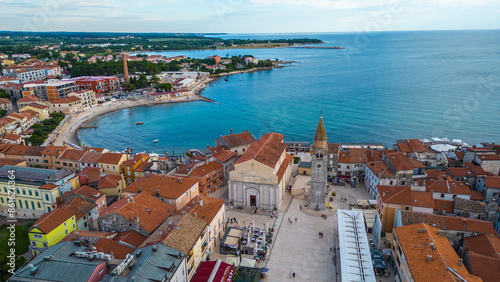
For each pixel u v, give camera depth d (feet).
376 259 273.13
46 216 296.10
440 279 205.87
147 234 280.10
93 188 393.29
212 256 300.61
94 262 219.82
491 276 231.50
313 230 344.90
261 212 383.45
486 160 420.36
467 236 275.39
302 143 610.65
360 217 313.94
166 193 347.56
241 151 514.27
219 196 426.92
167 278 211.82
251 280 254.88
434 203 331.77
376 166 415.23
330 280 270.26
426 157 455.63
